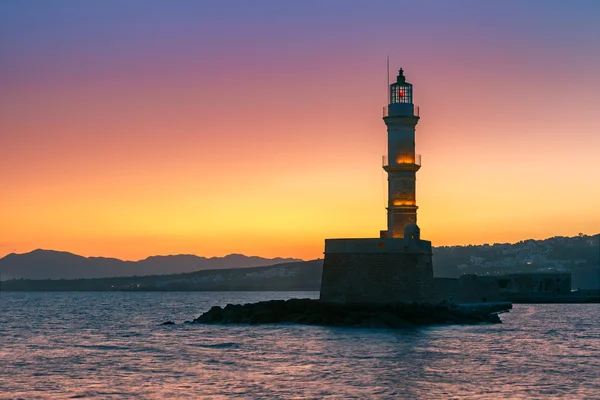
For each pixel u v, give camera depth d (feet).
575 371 192.65
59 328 341.62
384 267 296.51
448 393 165.48
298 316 301.63
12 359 218.38
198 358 214.48
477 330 283.79
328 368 195.21
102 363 208.54
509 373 188.85
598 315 422.00
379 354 217.56
